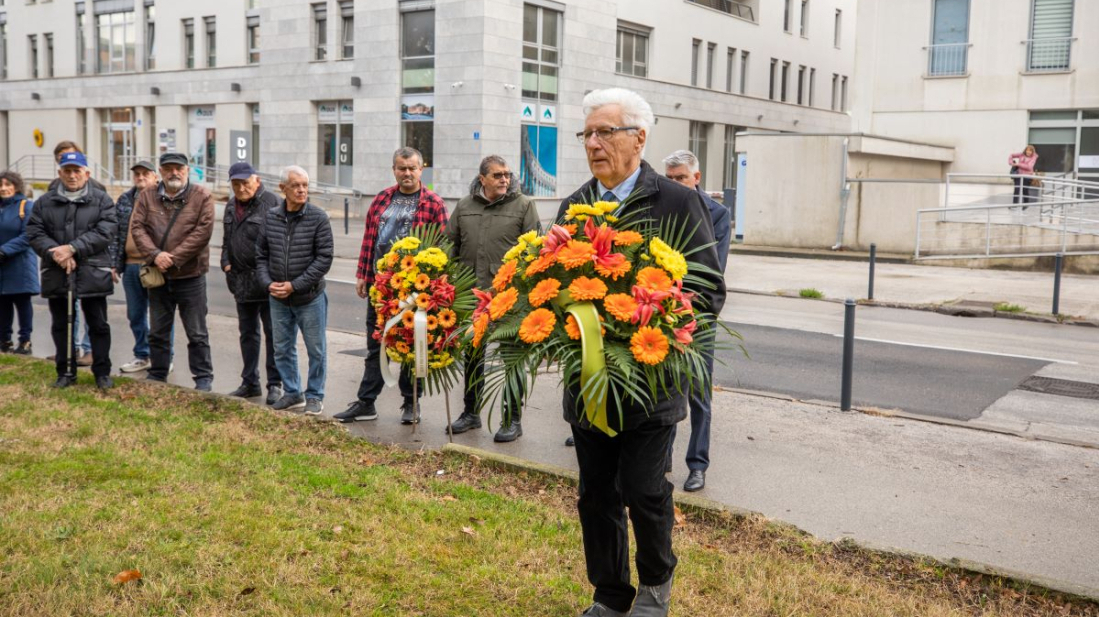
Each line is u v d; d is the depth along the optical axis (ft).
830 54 165.17
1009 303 47.39
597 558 12.09
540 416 24.52
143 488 16.67
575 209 11.30
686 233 11.50
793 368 32.27
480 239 22.06
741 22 141.18
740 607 12.78
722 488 18.81
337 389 27.35
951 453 21.47
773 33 148.87
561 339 10.74
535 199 105.50
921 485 19.12
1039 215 68.08
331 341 35.22
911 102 85.15
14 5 150.82
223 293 49.21
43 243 24.63
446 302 20.15
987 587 13.73
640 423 11.27
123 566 13.42
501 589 13.17
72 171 24.86
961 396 28.22
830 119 167.73
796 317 44.29
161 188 25.66
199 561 13.67
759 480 19.35
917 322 43.27
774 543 15.25
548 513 16.25
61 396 23.94
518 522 15.79
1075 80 77.92
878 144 74.69
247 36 122.01
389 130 106.32
